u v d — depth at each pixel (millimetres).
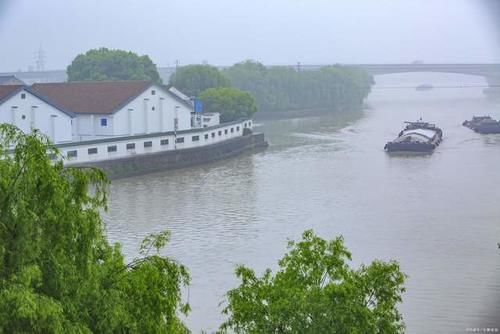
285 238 50688
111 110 86188
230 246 48656
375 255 46281
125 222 55906
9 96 75125
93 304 17438
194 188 71312
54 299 16281
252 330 21312
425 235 51125
